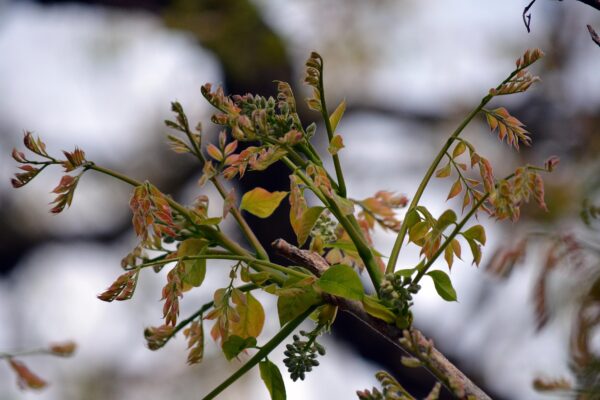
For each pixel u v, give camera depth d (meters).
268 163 1.36
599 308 1.31
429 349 1.31
